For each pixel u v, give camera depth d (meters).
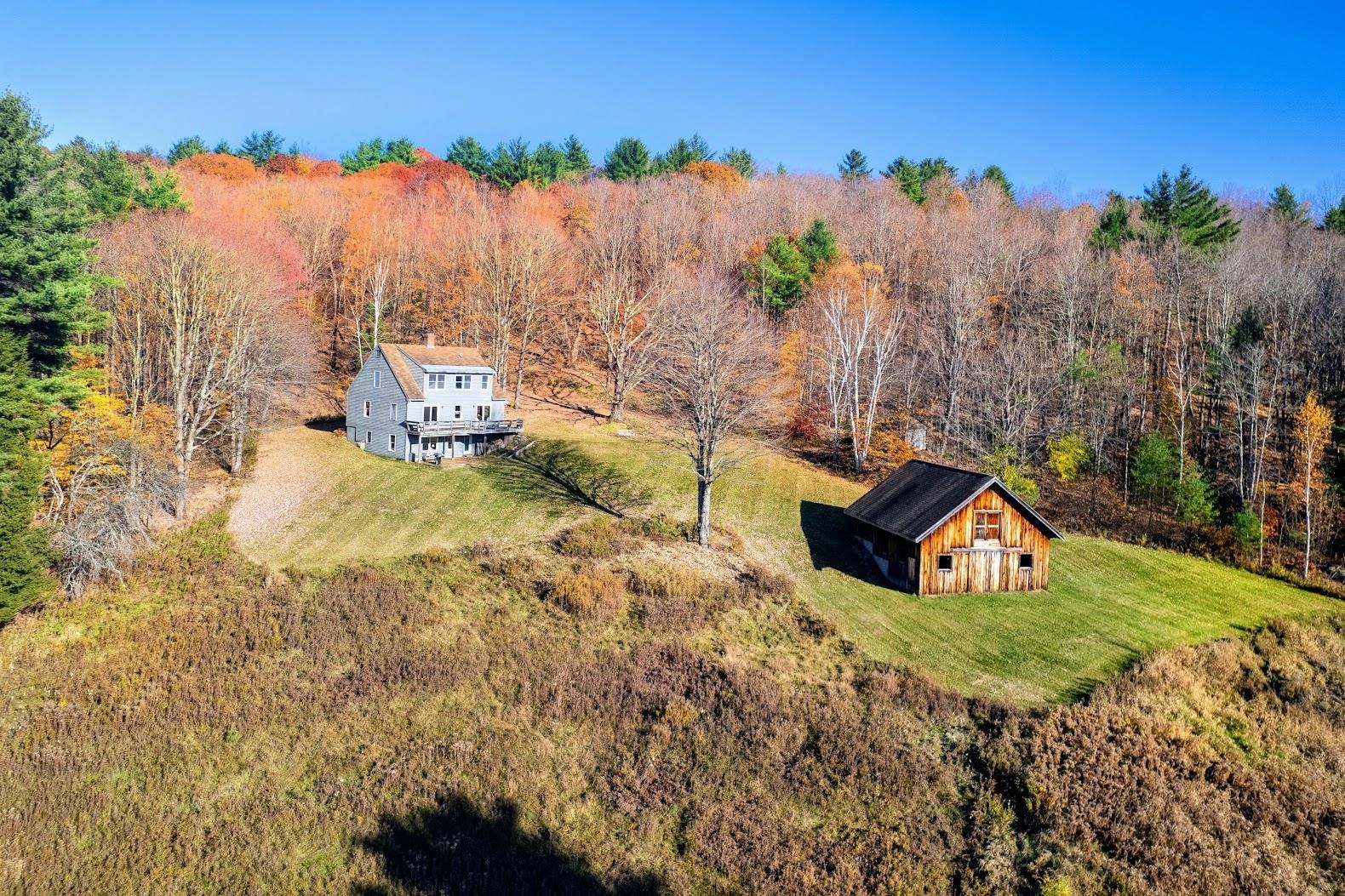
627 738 24.20
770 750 23.36
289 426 60.94
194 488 46.78
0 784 21.20
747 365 50.88
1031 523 37.28
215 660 27.69
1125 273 64.75
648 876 18.88
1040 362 55.56
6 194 33.34
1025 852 19.61
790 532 43.88
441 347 58.81
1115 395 54.34
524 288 69.06
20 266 32.44
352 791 21.38
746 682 26.91
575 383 74.81
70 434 37.22
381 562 37.28
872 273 73.88
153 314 48.78
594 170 122.69
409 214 84.88
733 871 19.03
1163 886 18.36
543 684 26.75
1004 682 28.27
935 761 23.19
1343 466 43.69
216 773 22.05
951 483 38.16
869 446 56.53
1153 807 20.69
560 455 53.81
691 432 52.31
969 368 56.03
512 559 37.56
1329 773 23.22
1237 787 22.03
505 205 89.69
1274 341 52.47
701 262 76.06
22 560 29.38
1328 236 69.88
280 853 19.09
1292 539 43.16
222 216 67.19
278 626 30.20
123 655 28.02
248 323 50.34
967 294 58.75
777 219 89.62
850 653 30.47
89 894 17.67
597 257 76.56
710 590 35.22
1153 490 47.97
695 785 21.95
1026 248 71.88
